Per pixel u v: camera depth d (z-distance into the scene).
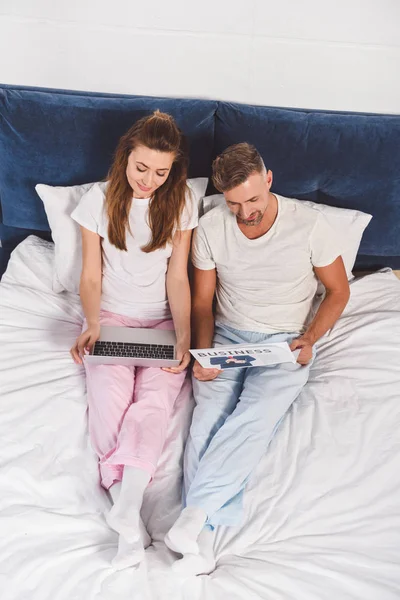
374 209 2.22
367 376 1.89
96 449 1.70
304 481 1.63
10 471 1.60
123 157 1.80
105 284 1.99
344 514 1.57
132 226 1.90
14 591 1.38
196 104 2.15
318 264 1.90
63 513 1.55
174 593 1.41
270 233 1.86
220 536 1.55
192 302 2.01
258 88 2.25
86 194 1.93
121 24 2.14
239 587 1.41
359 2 2.08
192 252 1.96
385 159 2.14
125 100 2.15
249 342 1.93
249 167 1.68
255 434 1.70
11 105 2.11
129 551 1.43
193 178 2.13
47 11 2.12
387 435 1.74
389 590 1.42
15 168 2.18
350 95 2.25
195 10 2.10
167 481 1.67
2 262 2.42
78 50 2.19
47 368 1.89
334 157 2.14
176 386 1.84
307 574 1.44
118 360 1.79
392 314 2.07
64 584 1.40
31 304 2.08
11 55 2.21
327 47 2.16
